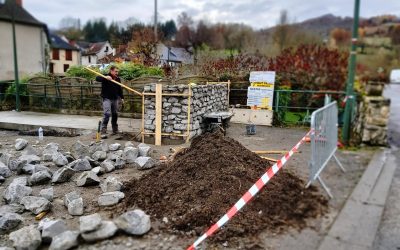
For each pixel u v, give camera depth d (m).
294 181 4.89
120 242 3.50
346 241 3.50
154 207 4.19
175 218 3.90
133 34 17.80
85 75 14.15
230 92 11.95
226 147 5.28
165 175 4.84
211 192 4.22
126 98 12.14
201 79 11.77
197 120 8.71
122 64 14.35
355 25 7.11
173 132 8.22
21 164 5.98
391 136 8.18
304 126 10.73
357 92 8.21
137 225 3.60
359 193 4.65
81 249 3.39
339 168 5.71
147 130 8.37
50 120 11.41
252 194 3.73
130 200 4.44
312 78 10.41
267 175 4.00
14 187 4.73
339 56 9.76
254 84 11.23
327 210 4.16
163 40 19.12
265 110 10.99
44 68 28.05
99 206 4.42
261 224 3.76
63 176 5.40
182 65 15.44
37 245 3.44
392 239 3.56
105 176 5.65
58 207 4.45
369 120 7.21
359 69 7.56
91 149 7.09
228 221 3.75
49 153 6.89
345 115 7.43
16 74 13.74
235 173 4.57
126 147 7.15
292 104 11.16
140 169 5.98
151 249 3.37
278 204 4.14
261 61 12.12
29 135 9.80
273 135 9.34
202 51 16.05
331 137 5.58
